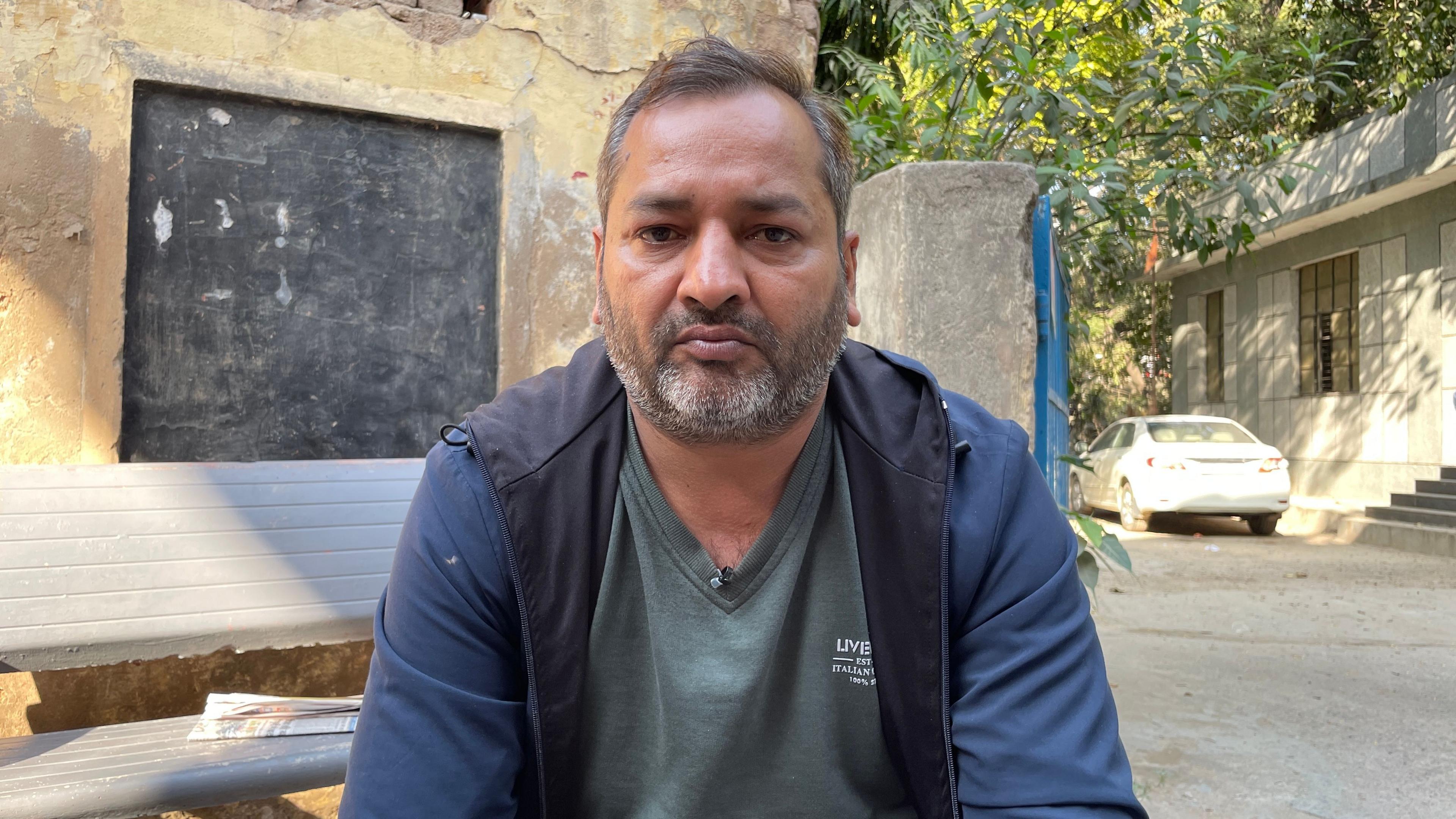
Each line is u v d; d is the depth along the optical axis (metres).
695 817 1.12
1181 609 5.66
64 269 2.30
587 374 1.20
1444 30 9.33
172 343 2.47
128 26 2.39
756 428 1.03
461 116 2.80
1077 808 1.01
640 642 1.13
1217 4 5.54
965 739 1.08
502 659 1.12
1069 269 4.20
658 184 1.01
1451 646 4.73
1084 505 11.44
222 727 1.50
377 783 1.02
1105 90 3.77
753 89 1.05
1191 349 14.48
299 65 2.59
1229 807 2.73
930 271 2.58
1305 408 11.91
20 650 1.58
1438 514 8.59
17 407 2.24
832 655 1.13
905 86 4.75
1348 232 11.04
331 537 1.92
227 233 2.54
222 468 1.94
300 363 2.62
